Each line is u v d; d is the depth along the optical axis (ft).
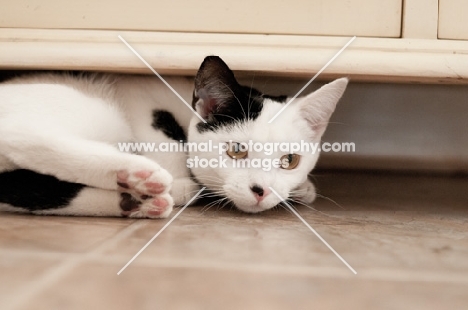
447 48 3.83
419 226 3.37
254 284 2.03
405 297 1.94
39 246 2.44
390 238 2.93
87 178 3.18
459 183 5.75
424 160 6.39
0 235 2.62
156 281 2.02
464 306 1.86
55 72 4.01
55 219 3.13
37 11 3.88
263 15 3.86
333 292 1.97
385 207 4.19
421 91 6.15
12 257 2.25
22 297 1.81
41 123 3.29
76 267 2.15
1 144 3.12
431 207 4.24
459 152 6.36
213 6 3.84
